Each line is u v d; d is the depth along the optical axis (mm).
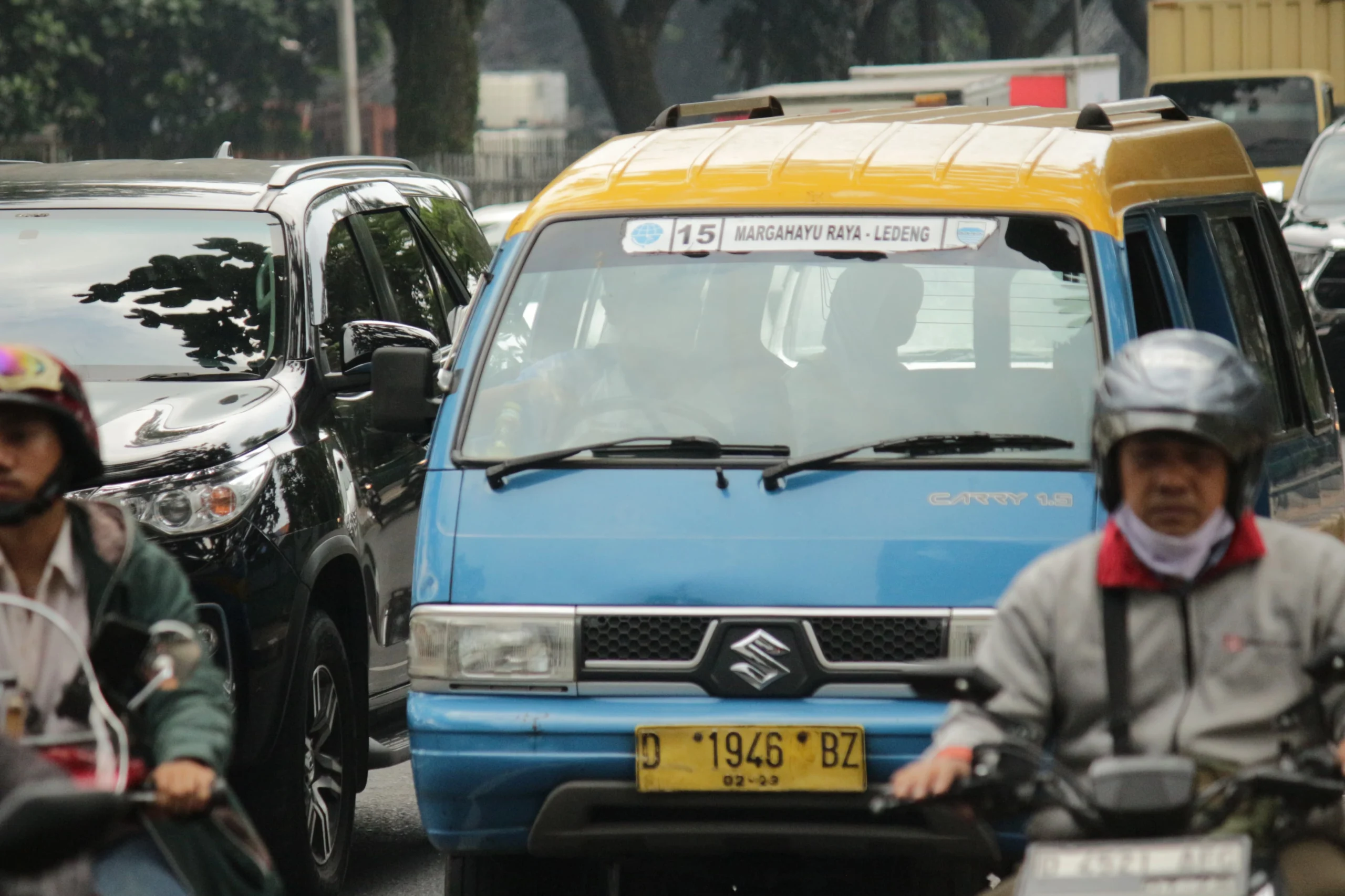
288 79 188875
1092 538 13016
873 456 20781
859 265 21984
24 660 13219
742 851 19609
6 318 26703
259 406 24844
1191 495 12367
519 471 20922
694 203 22688
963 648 19719
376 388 22281
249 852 13367
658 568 20094
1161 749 12578
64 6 158000
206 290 27094
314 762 24656
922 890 22047
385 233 31125
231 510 23188
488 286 22734
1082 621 12773
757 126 24188
